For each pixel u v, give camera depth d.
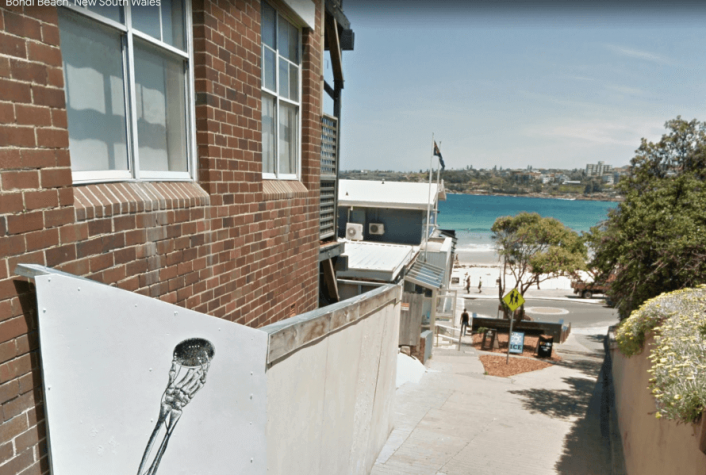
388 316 5.42
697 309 4.85
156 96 3.36
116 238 2.78
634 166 16.23
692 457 3.18
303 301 6.12
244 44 4.24
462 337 20.19
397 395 8.53
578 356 17.08
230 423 2.53
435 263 24.70
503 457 5.87
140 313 2.31
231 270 4.20
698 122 15.24
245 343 2.49
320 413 3.46
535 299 33.38
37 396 2.27
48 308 2.14
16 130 2.12
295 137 5.94
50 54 2.29
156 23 3.29
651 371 4.00
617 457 6.23
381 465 5.23
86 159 2.76
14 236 2.12
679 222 11.11
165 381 2.40
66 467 2.30
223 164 3.97
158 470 2.45
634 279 11.87
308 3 5.68
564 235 22.75
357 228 23.39
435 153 23.42
